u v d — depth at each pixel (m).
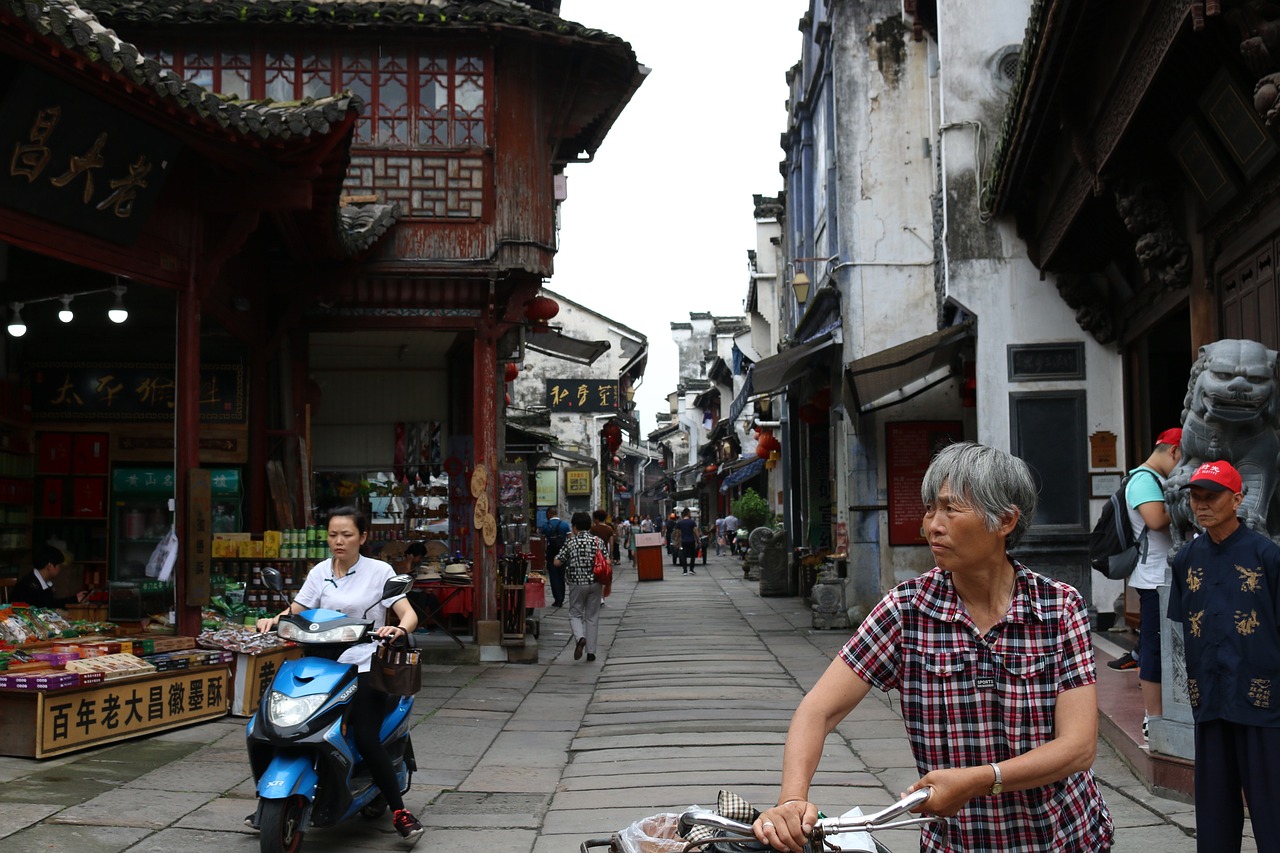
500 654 13.38
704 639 15.74
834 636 15.64
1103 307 13.07
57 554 10.69
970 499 2.70
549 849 5.94
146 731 8.17
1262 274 7.92
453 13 12.71
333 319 13.21
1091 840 2.74
